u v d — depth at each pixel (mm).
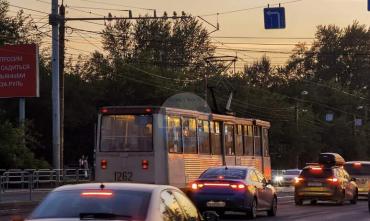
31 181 57594
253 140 60156
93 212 14164
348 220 39375
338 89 193125
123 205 14391
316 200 59062
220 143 52938
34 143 91625
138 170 44438
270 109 152500
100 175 45062
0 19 100938
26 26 107625
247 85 157625
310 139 157125
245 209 39062
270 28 49719
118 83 126875
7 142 77250
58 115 68688
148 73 126875
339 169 57625
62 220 13891
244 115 148000
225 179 39438
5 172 61406
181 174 46000
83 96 120062
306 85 198250
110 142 45156
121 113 45062
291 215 43562
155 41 175250
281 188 97188
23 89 80812
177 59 173875
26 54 80938
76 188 15266
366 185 67875
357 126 177125
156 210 14531
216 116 52156
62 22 70000
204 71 143125
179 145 46219
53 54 68375
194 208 17281
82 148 122375
